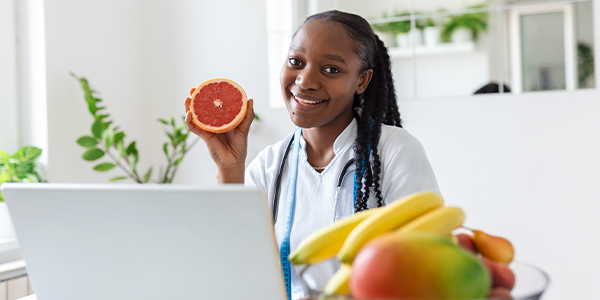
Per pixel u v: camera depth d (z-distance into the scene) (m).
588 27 3.00
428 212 0.51
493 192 2.22
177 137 2.52
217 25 2.72
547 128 2.13
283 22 2.59
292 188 1.18
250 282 0.51
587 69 3.03
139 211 0.53
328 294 0.42
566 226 2.11
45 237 0.60
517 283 0.45
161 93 2.85
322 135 1.18
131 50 2.80
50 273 0.61
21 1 2.33
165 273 0.54
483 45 3.87
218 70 2.72
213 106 1.18
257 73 2.63
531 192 2.16
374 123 1.16
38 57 2.31
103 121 2.51
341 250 0.47
